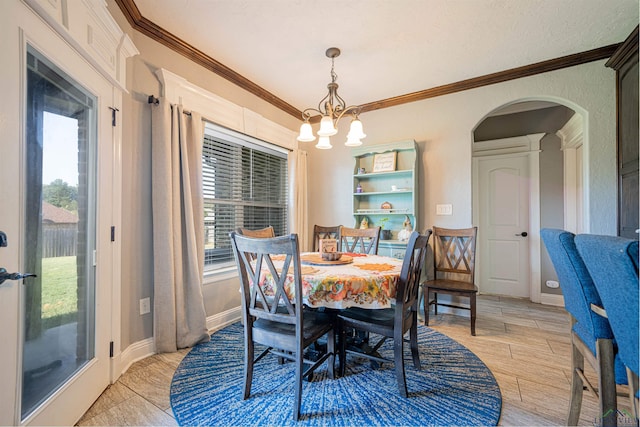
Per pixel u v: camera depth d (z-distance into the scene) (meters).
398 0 1.90
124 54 1.88
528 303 3.52
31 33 1.11
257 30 2.21
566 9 1.99
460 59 2.63
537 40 2.35
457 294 2.61
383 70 2.82
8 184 1.02
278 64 2.71
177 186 2.23
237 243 1.53
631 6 1.95
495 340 2.39
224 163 2.91
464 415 1.45
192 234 2.29
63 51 1.30
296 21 2.11
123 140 1.92
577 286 1.11
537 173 3.69
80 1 1.39
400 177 3.51
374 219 3.71
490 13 2.03
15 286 1.05
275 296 1.48
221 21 2.10
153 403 1.55
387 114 3.56
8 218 1.02
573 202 3.43
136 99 2.05
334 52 2.49
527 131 3.79
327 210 4.01
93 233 1.59
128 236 1.97
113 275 1.77
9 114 1.02
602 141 2.53
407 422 1.40
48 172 1.27
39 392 1.19
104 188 1.68
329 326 1.69
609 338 1.03
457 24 2.14
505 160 3.91
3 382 0.99
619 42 2.38
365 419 1.42
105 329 1.69
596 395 1.11
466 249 2.92
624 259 0.77
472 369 1.91
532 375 1.84
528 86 2.81
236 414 1.46
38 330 1.20
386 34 2.26
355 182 3.74
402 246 3.15
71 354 1.41
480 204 4.07
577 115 2.93
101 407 1.52
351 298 1.52
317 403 1.55
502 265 3.92
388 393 1.64
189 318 2.29
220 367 1.94
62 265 1.37
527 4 1.93
